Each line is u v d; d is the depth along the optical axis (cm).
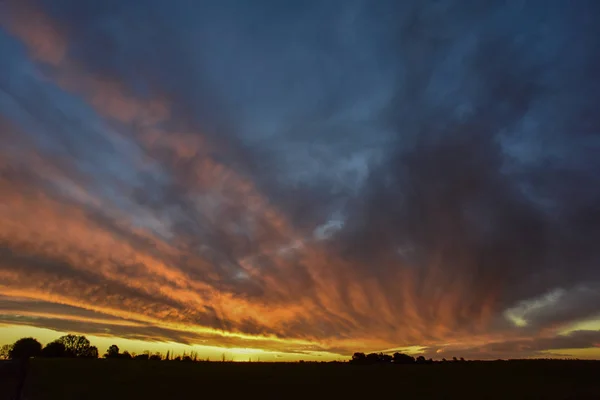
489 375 6297
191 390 5034
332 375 6425
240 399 4544
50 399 4334
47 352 9825
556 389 4853
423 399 4488
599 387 4991
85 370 6053
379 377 6191
